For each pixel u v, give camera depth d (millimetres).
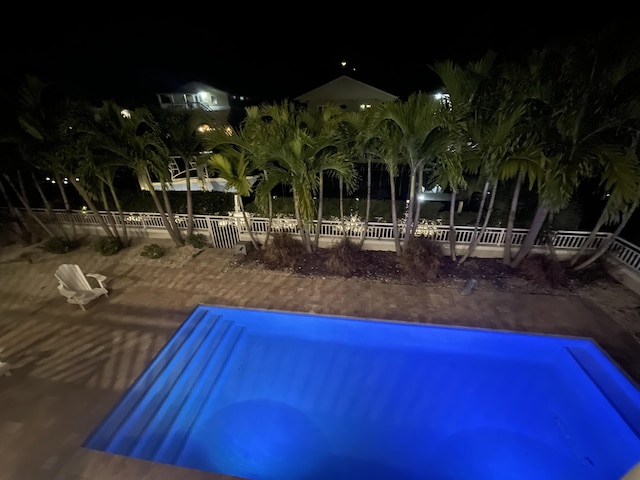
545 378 5891
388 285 7887
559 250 8430
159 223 10617
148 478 4008
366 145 7578
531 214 8883
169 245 10172
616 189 5613
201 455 4715
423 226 8984
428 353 6445
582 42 5840
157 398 5254
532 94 5957
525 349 6340
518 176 7328
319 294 7621
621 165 5570
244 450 4824
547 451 4816
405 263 8344
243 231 9859
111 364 5758
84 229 11117
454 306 7098
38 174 11039
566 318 6652
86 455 4262
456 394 5668
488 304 7129
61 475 4027
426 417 5312
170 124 8500
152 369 5719
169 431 4852
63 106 9219
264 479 4508
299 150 7137
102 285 7594
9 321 6875
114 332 6539
